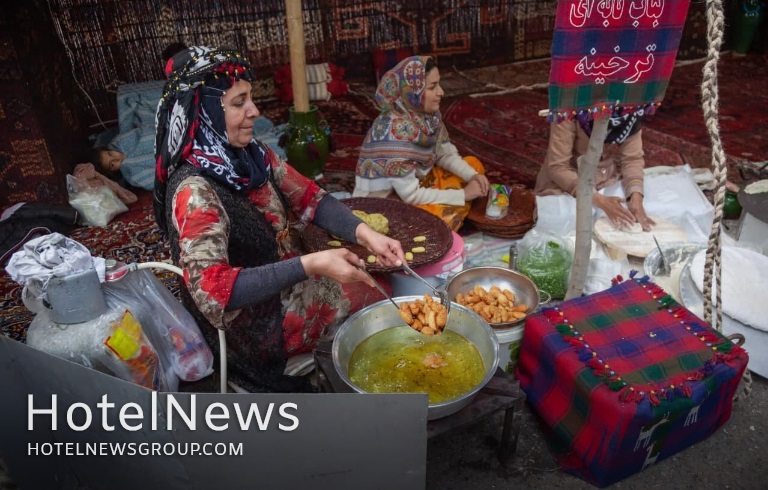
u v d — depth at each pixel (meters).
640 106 1.94
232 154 1.88
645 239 2.81
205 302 1.69
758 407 2.22
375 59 6.21
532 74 6.41
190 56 1.75
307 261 1.75
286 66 5.80
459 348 2.04
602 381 1.82
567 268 2.63
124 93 4.72
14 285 3.01
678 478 1.96
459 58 6.59
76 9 4.84
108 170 4.21
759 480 1.95
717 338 1.97
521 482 1.96
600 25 1.78
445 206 3.05
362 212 2.69
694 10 6.67
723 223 3.30
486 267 2.45
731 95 5.63
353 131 5.04
